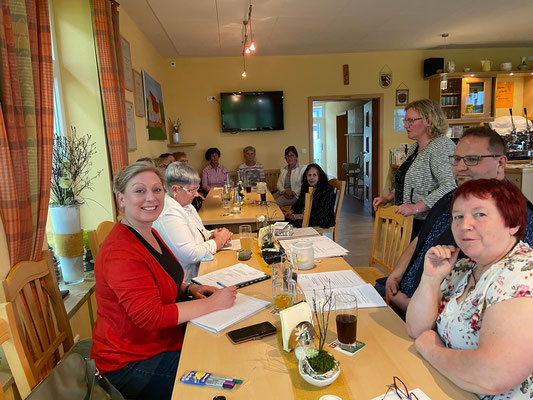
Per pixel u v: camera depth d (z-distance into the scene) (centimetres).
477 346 97
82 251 233
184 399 92
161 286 146
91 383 115
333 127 1056
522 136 564
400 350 110
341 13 419
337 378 98
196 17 409
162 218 202
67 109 295
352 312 110
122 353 139
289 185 553
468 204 99
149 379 136
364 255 436
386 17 441
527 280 87
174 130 609
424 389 92
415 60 627
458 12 432
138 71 426
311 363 96
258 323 128
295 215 396
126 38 384
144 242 147
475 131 146
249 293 155
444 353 98
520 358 82
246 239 213
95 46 289
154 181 146
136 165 146
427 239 164
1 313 116
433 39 553
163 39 491
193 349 114
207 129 628
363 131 768
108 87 288
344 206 765
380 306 138
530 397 88
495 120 611
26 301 143
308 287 156
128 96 378
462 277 116
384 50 616
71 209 224
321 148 1184
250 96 615
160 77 570
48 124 185
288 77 624
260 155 641
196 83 615
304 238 231
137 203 143
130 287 133
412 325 116
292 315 112
